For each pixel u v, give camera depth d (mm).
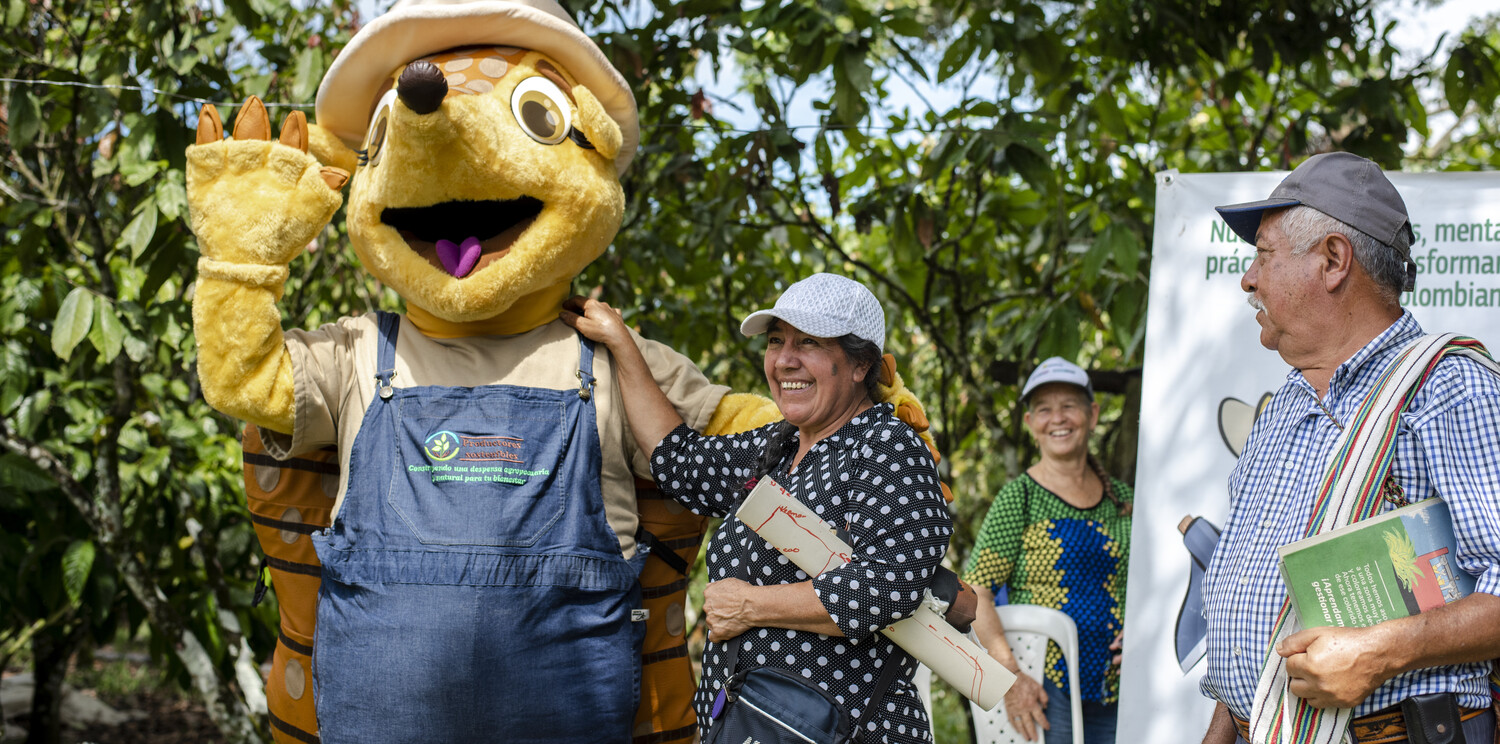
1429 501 1709
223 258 2344
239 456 4398
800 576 2143
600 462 2486
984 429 5715
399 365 2496
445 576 2260
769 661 2102
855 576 2025
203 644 4445
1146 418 3039
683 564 2748
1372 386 1826
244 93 4031
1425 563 1684
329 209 2391
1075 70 4266
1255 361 2984
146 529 4527
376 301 5230
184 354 3977
